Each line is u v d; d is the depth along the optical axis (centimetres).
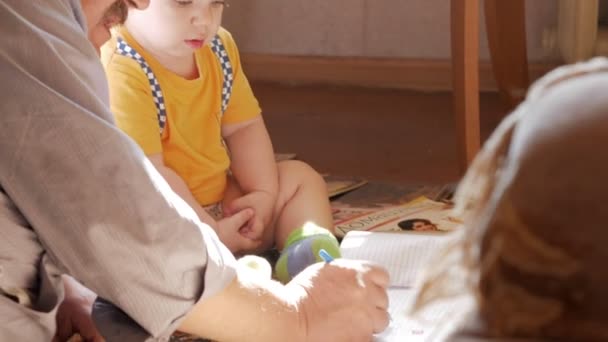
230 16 310
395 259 137
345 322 114
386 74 301
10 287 103
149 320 101
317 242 143
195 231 102
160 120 155
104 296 102
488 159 48
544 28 282
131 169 100
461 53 188
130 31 154
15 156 98
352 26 303
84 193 98
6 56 100
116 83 150
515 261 42
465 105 190
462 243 47
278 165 169
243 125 167
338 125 259
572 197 41
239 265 112
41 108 98
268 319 108
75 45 107
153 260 99
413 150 234
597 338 41
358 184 197
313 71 307
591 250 41
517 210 42
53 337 112
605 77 45
